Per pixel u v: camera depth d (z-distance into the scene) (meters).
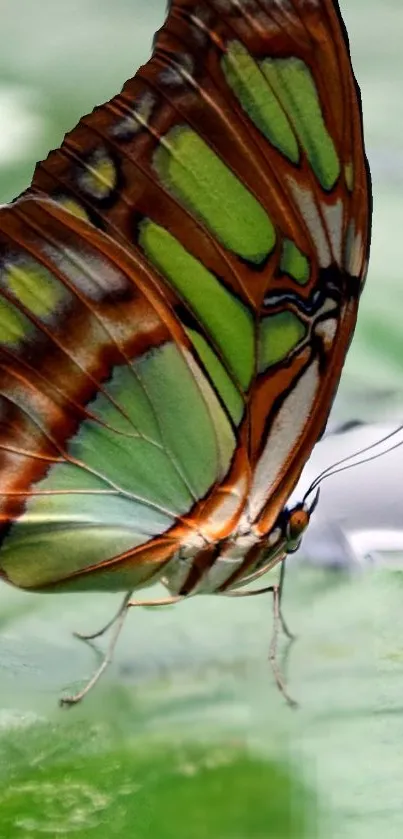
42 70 0.42
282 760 0.34
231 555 0.37
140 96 0.35
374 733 0.34
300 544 0.37
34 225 0.36
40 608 0.37
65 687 0.35
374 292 0.39
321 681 0.35
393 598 0.36
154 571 0.37
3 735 0.34
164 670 0.35
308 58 0.35
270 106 0.35
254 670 0.35
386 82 0.42
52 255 0.36
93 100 0.42
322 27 0.35
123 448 0.36
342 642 0.35
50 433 0.36
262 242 0.36
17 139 0.41
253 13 0.35
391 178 0.41
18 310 0.36
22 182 0.40
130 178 0.35
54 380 0.36
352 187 0.35
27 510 0.36
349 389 0.38
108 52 0.43
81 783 0.33
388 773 0.34
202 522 0.37
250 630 0.36
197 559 0.37
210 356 0.36
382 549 0.36
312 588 0.36
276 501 0.36
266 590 0.36
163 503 0.37
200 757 0.34
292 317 0.36
